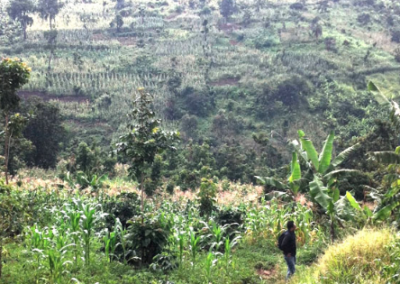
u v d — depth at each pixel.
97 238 11.35
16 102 14.20
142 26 97.44
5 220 8.33
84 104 60.81
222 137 56.41
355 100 65.56
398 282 7.08
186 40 87.88
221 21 100.06
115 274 9.05
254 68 75.44
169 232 10.41
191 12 109.12
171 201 20.70
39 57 74.81
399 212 12.08
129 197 12.59
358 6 113.31
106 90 65.19
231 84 70.62
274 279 9.88
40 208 13.55
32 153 35.16
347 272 7.80
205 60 78.19
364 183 21.02
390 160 12.70
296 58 79.19
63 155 41.62
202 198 14.16
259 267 10.85
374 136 26.77
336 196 13.19
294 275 9.00
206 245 12.06
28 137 35.22
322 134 56.34
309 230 12.98
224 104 64.69
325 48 84.69
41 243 9.75
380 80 72.94
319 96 65.38
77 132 54.03
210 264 9.53
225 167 36.28
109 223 11.45
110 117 58.69
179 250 10.73
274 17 101.44
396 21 100.81
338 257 8.35
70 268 9.06
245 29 95.00
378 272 7.52
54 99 62.19
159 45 85.75
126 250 10.00
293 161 13.91
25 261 9.30
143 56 77.44
